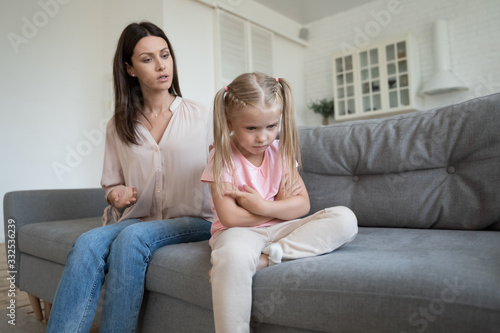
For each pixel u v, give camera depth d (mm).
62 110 4629
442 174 1248
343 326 732
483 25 5184
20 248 1783
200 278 955
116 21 4875
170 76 1409
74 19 4785
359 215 1364
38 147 4418
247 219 1031
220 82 4938
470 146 1188
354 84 5770
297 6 5965
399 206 1280
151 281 1104
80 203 2059
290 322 801
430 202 1235
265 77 1048
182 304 1034
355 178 1413
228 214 1023
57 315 1037
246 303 837
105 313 1064
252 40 5496
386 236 1128
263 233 1046
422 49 5598
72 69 4742
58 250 1490
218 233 1055
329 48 6406
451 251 854
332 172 1445
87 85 4871
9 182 4184
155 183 1405
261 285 851
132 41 1373
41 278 1638
